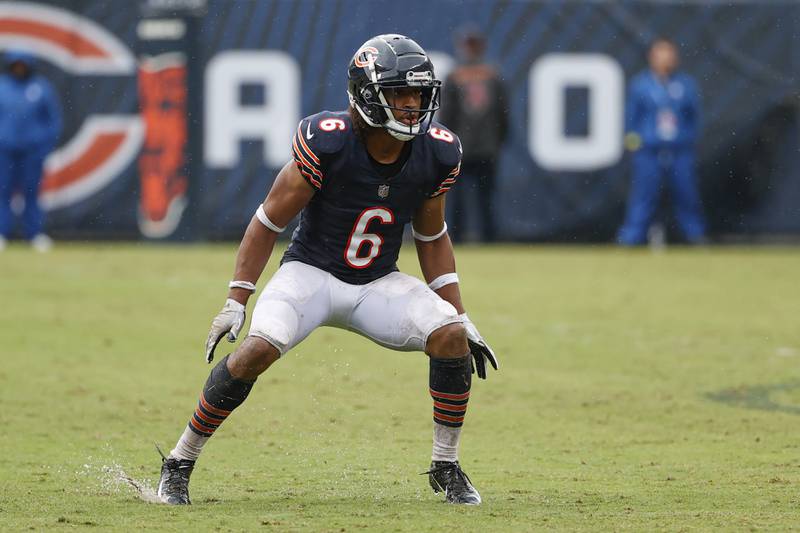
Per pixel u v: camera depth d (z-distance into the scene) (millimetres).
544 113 61844
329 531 16531
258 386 30734
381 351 35844
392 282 19641
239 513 18016
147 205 61969
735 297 46625
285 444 24625
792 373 32719
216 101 61531
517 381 31469
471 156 61312
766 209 62344
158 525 16969
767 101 61875
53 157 61875
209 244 62031
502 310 43000
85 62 61469
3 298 43688
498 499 19344
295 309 19016
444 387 19094
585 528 16766
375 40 18656
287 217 18969
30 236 61094
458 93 60906
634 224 61781
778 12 61594
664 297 46469
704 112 62156
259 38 61281
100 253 58375
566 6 61562
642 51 61781
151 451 23625
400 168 18906
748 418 27219
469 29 61438
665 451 23875
